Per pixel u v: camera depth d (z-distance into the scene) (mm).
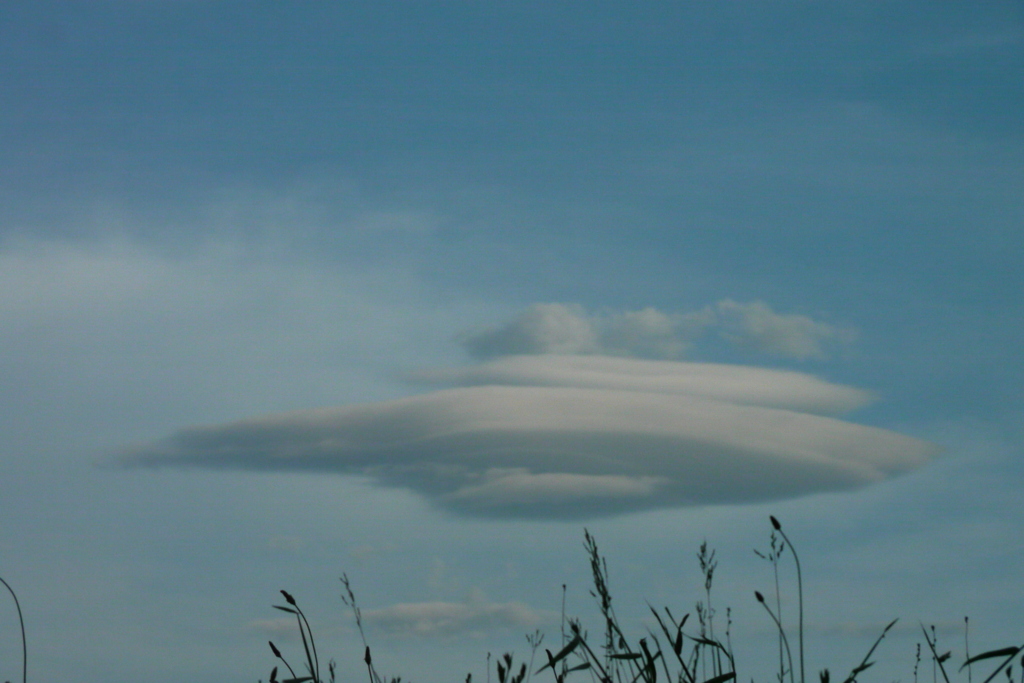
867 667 4191
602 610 4555
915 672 4691
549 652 4309
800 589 4598
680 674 4465
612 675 4527
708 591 5180
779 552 4848
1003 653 3875
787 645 4543
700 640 4238
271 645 4465
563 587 4695
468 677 5023
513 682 4523
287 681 4438
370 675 4691
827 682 4234
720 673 4723
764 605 4613
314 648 4488
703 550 5277
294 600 4535
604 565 4609
